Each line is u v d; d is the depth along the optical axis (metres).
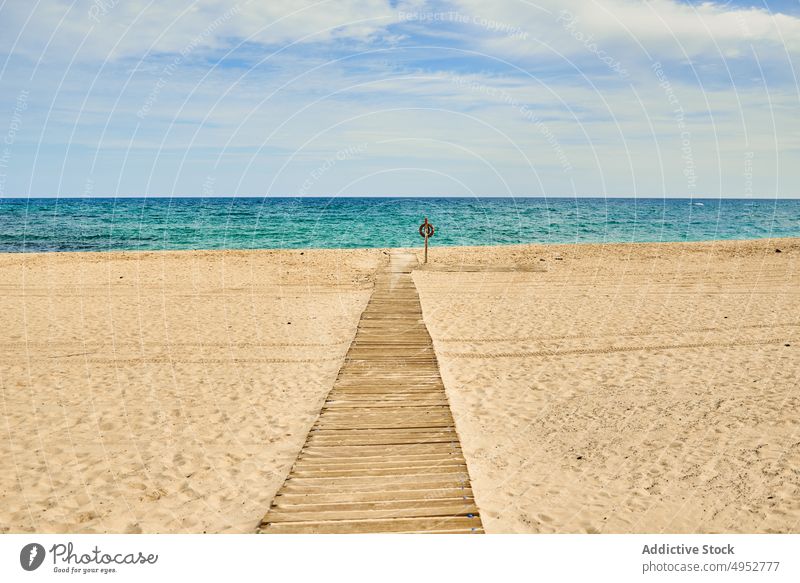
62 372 9.02
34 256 23.36
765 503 5.22
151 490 5.54
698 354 9.67
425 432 6.58
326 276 18.84
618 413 7.27
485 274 19.08
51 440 6.59
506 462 6.04
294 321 12.57
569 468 5.91
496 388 8.20
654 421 7.00
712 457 6.07
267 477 5.76
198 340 10.96
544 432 6.75
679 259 22.05
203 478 5.76
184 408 7.54
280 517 4.97
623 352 9.89
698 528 4.89
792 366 8.89
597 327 11.65
